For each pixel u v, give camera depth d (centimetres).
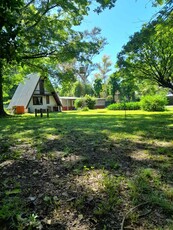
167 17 665
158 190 250
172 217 202
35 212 212
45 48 1395
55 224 195
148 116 1388
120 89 4644
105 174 297
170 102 4297
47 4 1263
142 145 470
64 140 527
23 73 1922
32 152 418
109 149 432
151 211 211
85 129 720
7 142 525
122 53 1297
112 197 234
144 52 1536
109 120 1066
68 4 1242
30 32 1206
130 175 294
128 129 711
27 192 252
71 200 232
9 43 300
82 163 345
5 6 280
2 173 312
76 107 3584
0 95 1748
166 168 320
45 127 808
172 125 824
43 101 3194
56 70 1683
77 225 194
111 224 194
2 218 202
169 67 1631
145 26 725
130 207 218
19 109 2661
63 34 1423
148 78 1748
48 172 312
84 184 269
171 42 1386
